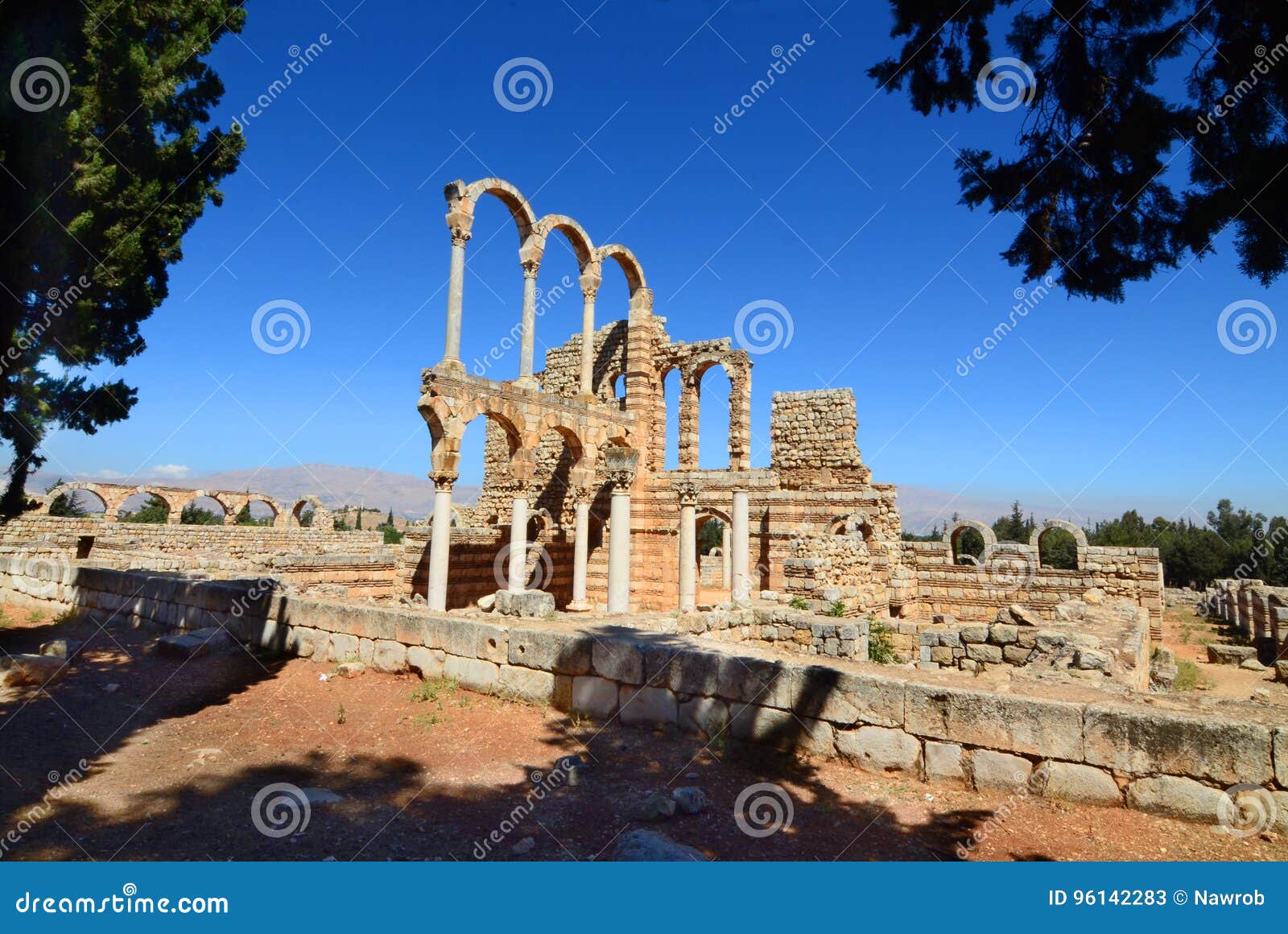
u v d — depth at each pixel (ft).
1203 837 19.12
